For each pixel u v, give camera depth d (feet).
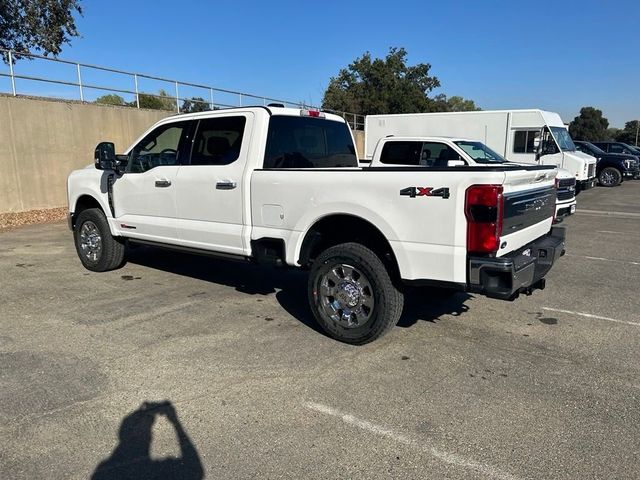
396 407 11.28
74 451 9.64
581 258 26.94
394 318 14.23
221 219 17.62
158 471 9.07
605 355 14.20
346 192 14.24
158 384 12.30
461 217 12.46
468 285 12.67
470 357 14.02
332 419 10.80
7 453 9.55
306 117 18.93
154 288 20.66
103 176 21.99
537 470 9.10
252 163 16.75
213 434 10.23
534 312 17.93
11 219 39.11
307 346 14.71
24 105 41.68
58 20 68.69
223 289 20.57
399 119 56.70
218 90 65.51
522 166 15.30
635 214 44.32
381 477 8.92
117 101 56.13
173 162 19.26
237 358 13.84
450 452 9.63
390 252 14.05
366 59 163.73
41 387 12.08
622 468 9.14
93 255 23.25
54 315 17.26
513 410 11.16
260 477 8.92
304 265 15.92
